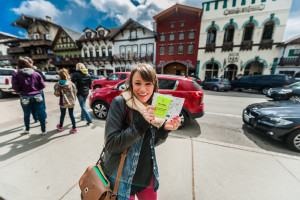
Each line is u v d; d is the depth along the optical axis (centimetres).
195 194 153
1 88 618
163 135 90
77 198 146
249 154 225
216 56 1538
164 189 159
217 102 691
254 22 1355
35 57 2367
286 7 1241
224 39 1509
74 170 183
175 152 230
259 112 290
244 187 162
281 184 167
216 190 158
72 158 207
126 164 80
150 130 86
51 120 361
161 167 194
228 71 1586
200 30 1548
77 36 2391
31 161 198
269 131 262
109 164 83
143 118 70
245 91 1205
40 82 254
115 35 1920
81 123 345
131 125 77
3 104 520
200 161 207
